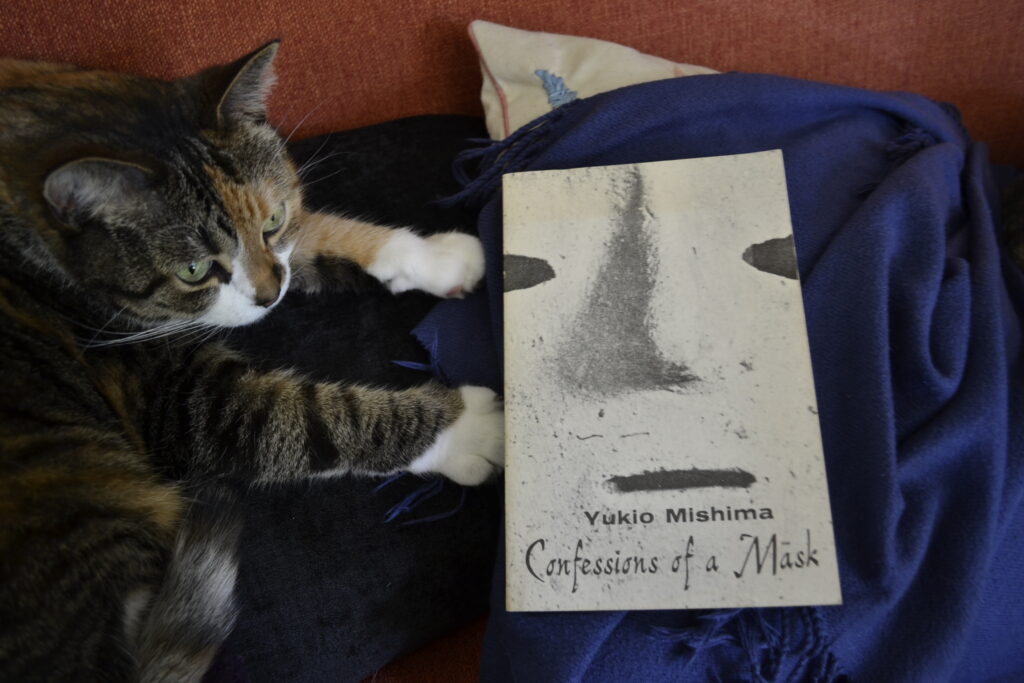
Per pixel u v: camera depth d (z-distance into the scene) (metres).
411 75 1.17
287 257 1.02
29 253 0.88
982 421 0.76
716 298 0.82
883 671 0.74
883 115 1.01
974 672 0.79
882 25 1.15
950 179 0.92
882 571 0.73
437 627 0.91
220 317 0.96
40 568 0.75
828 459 0.78
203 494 0.88
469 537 0.92
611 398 0.79
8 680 0.72
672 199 0.87
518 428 0.79
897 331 0.82
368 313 1.03
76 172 0.77
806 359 0.78
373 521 0.90
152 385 0.93
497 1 1.11
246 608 0.86
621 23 1.14
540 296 0.84
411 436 0.91
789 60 1.19
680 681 0.75
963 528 0.75
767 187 0.86
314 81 1.13
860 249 0.82
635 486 0.76
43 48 0.98
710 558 0.74
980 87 1.20
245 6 1.03
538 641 0.74
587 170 0.89
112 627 0.78
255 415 0.91
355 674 0.88
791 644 0.72
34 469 0.80
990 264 0.84
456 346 0.97
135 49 1.02
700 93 0.95
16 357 0.83
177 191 0.85
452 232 1.02
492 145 1.01
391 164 1.14
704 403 0.78
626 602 0.73
